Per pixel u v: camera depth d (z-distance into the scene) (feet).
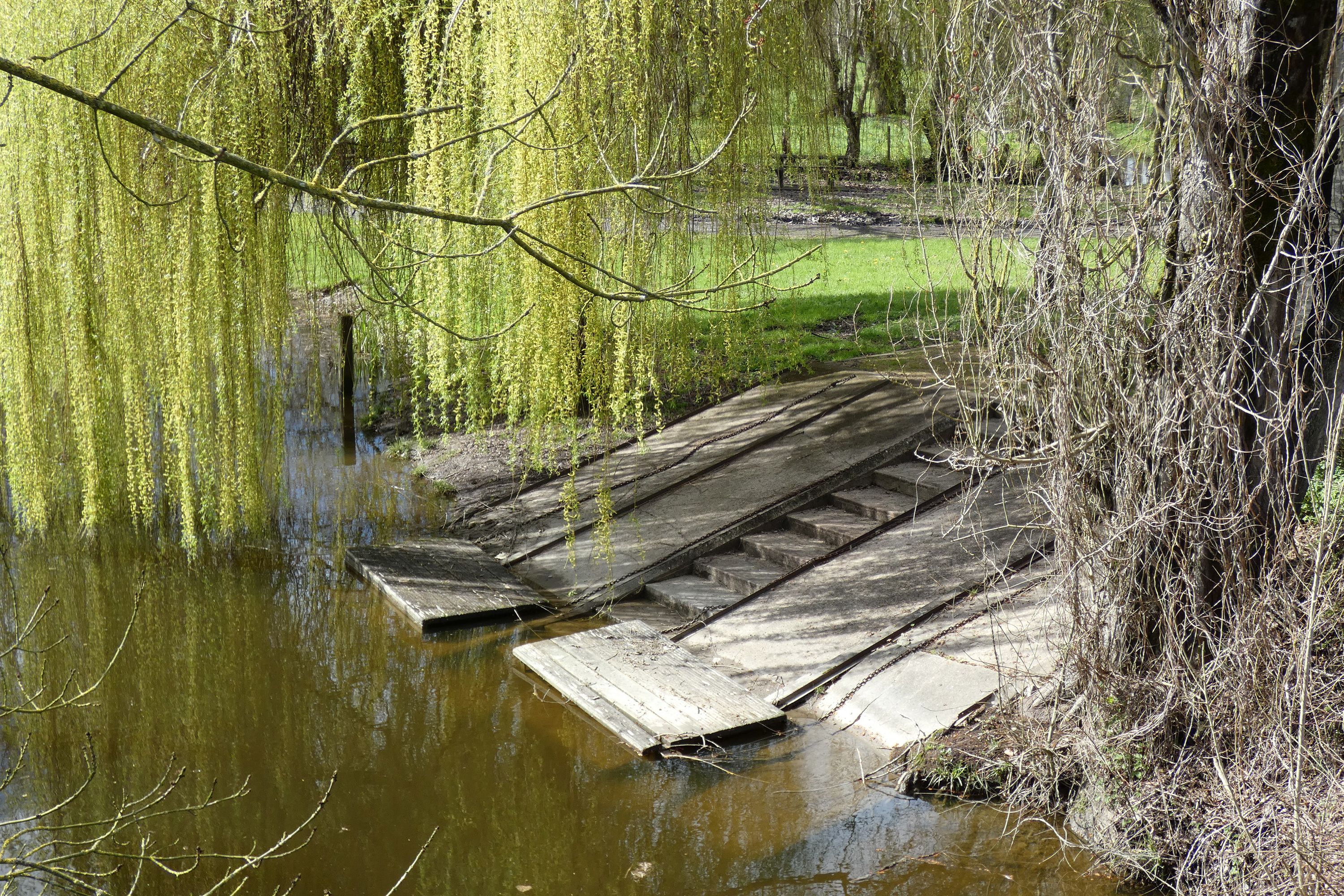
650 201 27.09
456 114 27.55
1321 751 16.55
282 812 21.31
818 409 37.93
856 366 41.60
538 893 18.89
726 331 35.01
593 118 24.85
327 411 46.83
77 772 22.53
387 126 36.14
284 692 25.99
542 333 25.39
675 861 19.51
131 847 20.01
